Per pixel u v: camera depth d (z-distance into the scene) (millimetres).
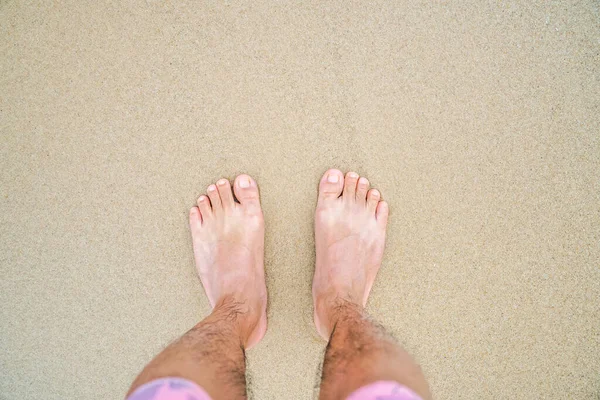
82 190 1032
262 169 1021
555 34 997
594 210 1008
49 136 1028
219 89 1014
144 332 1046
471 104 1005
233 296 943
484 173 1010
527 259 1018
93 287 1044
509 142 1008
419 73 1001
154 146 1022
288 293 1034
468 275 1022
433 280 1024
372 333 743
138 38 1016
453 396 1037
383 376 617
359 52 1001
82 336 1054
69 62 1022
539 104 1004
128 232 1036
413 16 1000
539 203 1012
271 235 1029
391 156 1012
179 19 1013
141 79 1018
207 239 1012
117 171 1028
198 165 1022
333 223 1000
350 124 1007
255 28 1008
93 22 1019
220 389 661
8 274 1047
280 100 1009
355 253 986
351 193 1013
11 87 1026
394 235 1021
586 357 1021
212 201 1014
